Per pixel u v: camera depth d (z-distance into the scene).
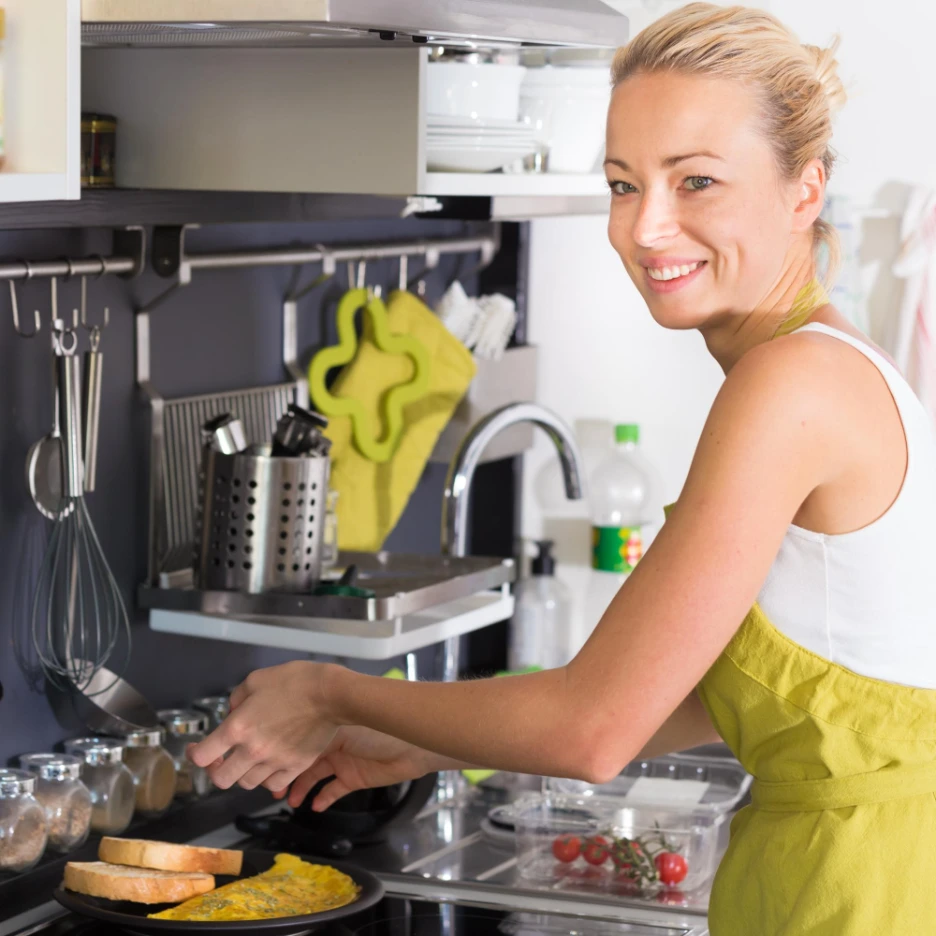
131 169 1.54
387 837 1.80
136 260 1.67
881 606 1.07
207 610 1.73
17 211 1.35
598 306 2.47
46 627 1.65
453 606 1.88
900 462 1.05
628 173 1.07
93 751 1.62
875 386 1.05
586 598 2.53
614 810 1.72
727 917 1.19
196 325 1.85
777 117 1.04
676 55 1.03
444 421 2.22
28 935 1.44
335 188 1.46
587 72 1.81
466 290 2.46
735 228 1.05
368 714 1.15
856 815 1.10
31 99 1.20
